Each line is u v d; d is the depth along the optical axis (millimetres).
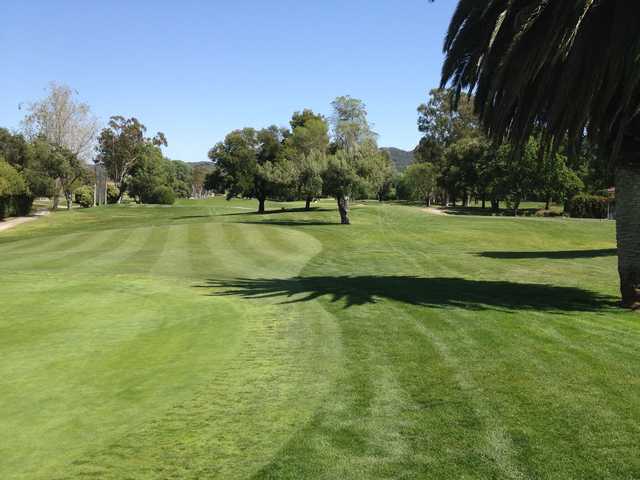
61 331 9594
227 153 64062
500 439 5043
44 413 5781
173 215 67938
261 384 6742
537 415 5559
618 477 4332
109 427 5430
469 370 7082
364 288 14516
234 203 103562
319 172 44656
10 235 45250
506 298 12625
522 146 13141
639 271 11227
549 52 10430
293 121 79125
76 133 74438
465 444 4957
